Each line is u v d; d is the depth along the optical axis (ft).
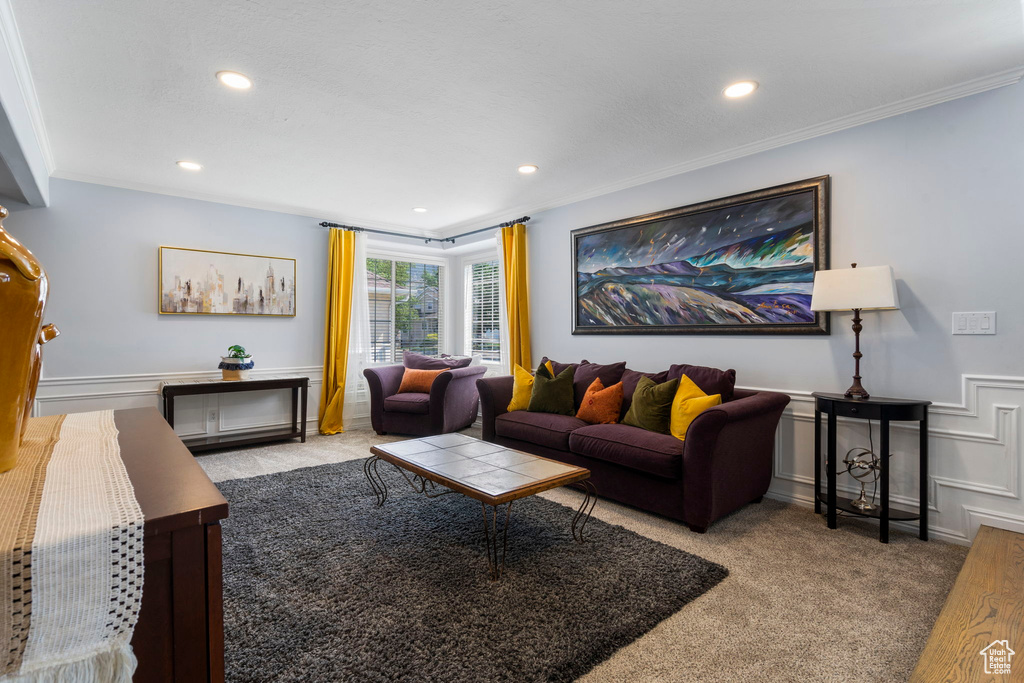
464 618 5.86
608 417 11.35
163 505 2.29
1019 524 7.75
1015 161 7.82
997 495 7.95
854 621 5.94
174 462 3.14
